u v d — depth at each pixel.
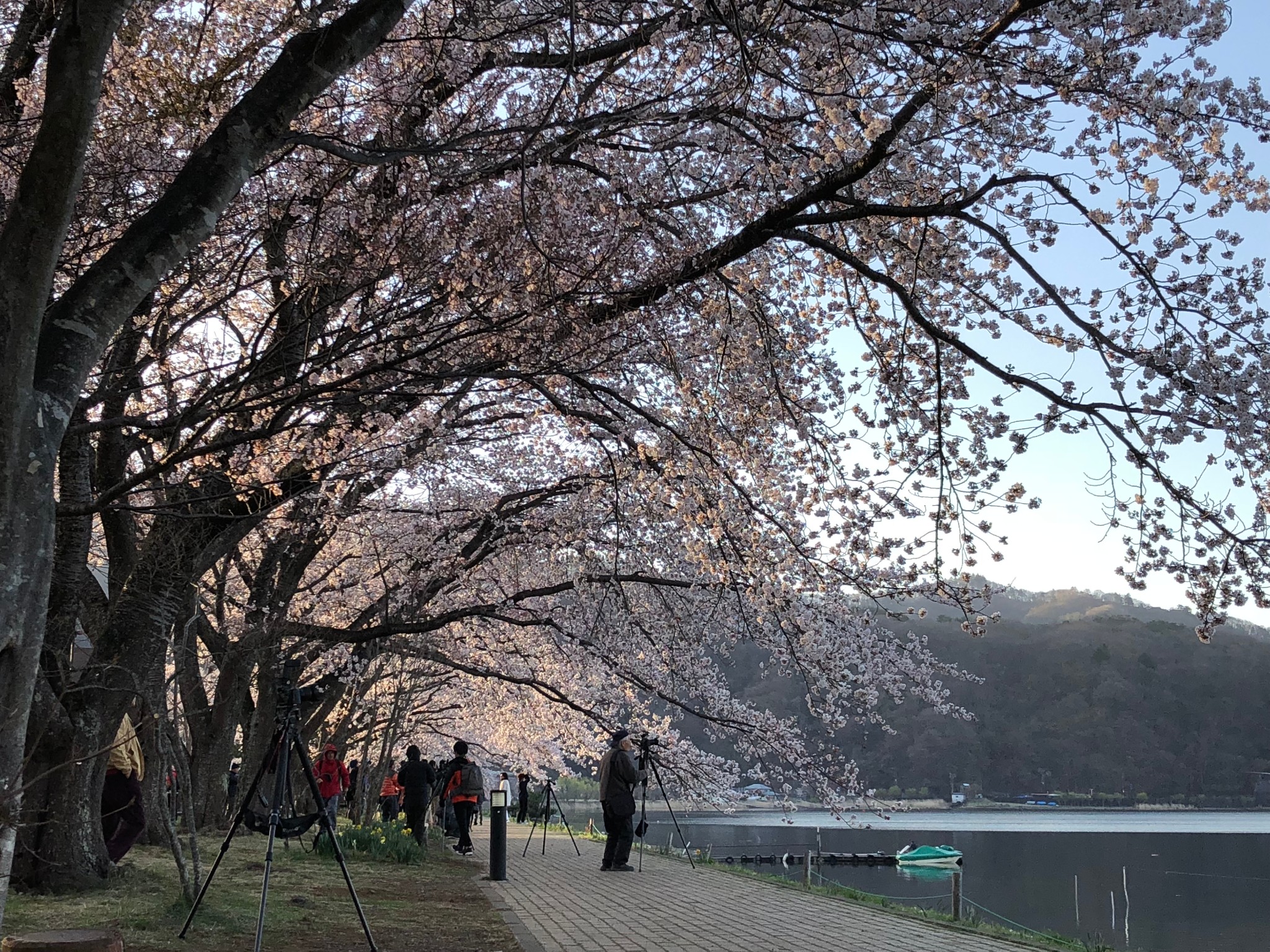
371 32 5.54
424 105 8.95
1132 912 21.42
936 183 7.58
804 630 12.01
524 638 18.08
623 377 10.98
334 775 13.96
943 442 7.84
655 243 9.19
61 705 8.48
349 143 7.79
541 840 23.73
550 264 8.52
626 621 14.61
